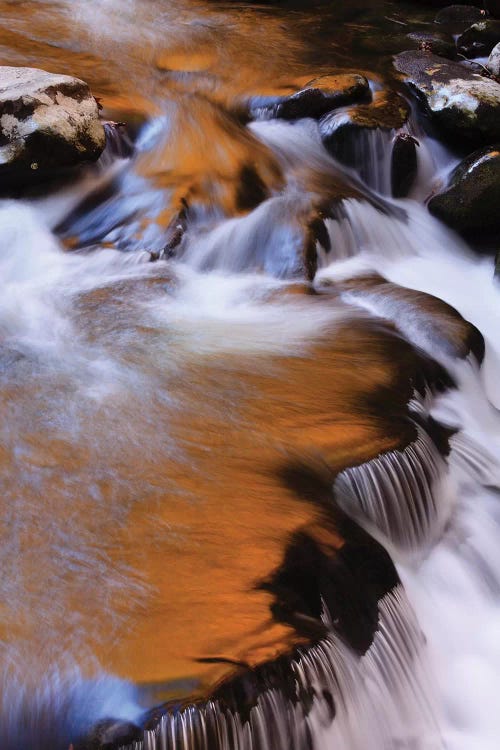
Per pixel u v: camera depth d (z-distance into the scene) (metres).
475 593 4.88
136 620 3.60
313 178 8.26
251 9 12.09
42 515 4.20
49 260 7.07
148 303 6.45
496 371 6.75
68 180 7.73
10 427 4.86
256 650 3.47
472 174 8.33
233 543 4.04
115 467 4.55
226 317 6.33
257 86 9.35
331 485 4.52
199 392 5.25
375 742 3.86
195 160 8.12
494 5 12.07
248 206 7.66
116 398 5.17
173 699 3.25
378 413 5.13
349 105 8.87
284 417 5.02
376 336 6.07
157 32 10.71
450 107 8.95
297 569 3.95
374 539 4.39
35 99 7.40
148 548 4.00
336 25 11.59
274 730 3.40
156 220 7.34
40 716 3.29
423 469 4.91
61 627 3.57
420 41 11.04
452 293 7.64
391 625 4.19
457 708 4.36
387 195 8.63
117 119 8.34
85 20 10.78
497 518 5.19
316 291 6.84
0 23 10.23
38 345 5.77
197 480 4.46
